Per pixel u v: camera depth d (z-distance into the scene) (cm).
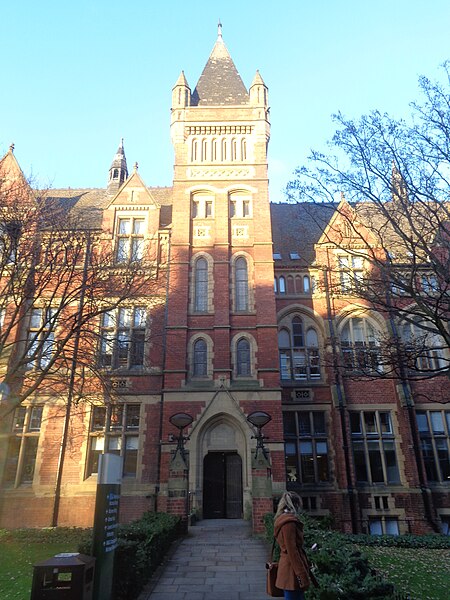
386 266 1528
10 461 2203
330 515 2166
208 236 2591
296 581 655
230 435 2194
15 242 1677
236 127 2811
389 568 1282
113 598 887
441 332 1457
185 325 2361
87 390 2133
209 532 1731
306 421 2456
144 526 1282
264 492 1672
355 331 2625
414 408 2408
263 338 2331
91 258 1930
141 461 2183
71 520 2078
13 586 1128
